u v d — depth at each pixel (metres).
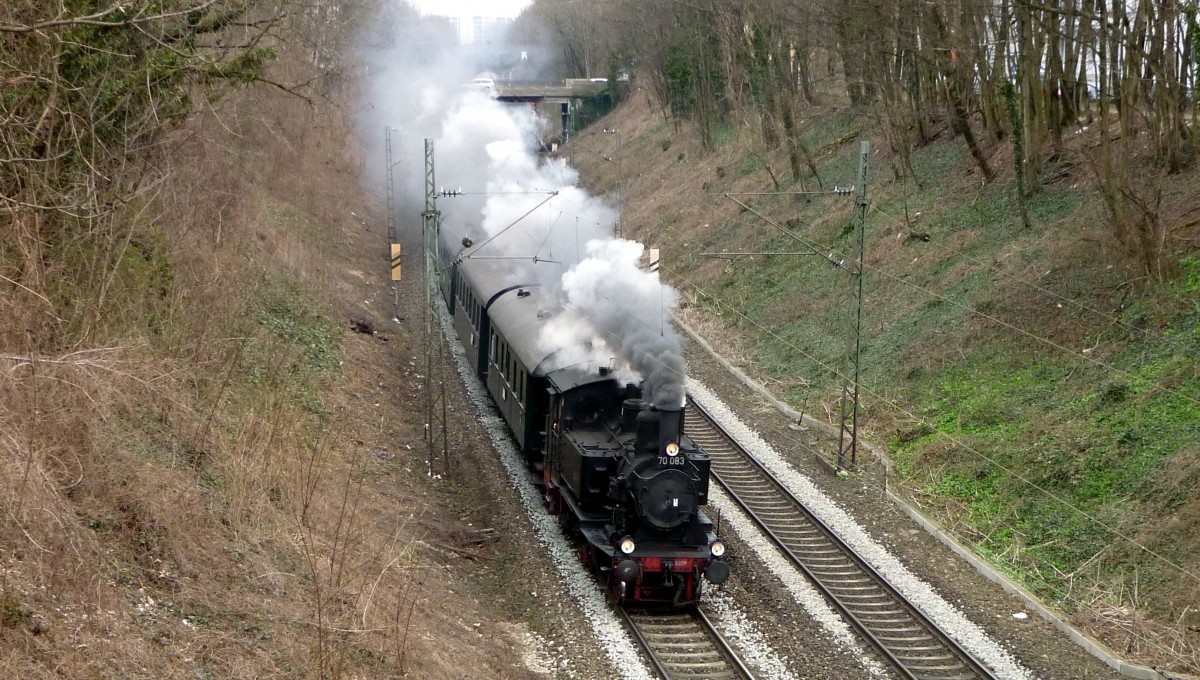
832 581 17.59
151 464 13.84
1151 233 22.52
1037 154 29.14
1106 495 18.50
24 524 10.62
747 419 26.91
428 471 22.58
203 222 24.48
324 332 28.61
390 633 12.76
